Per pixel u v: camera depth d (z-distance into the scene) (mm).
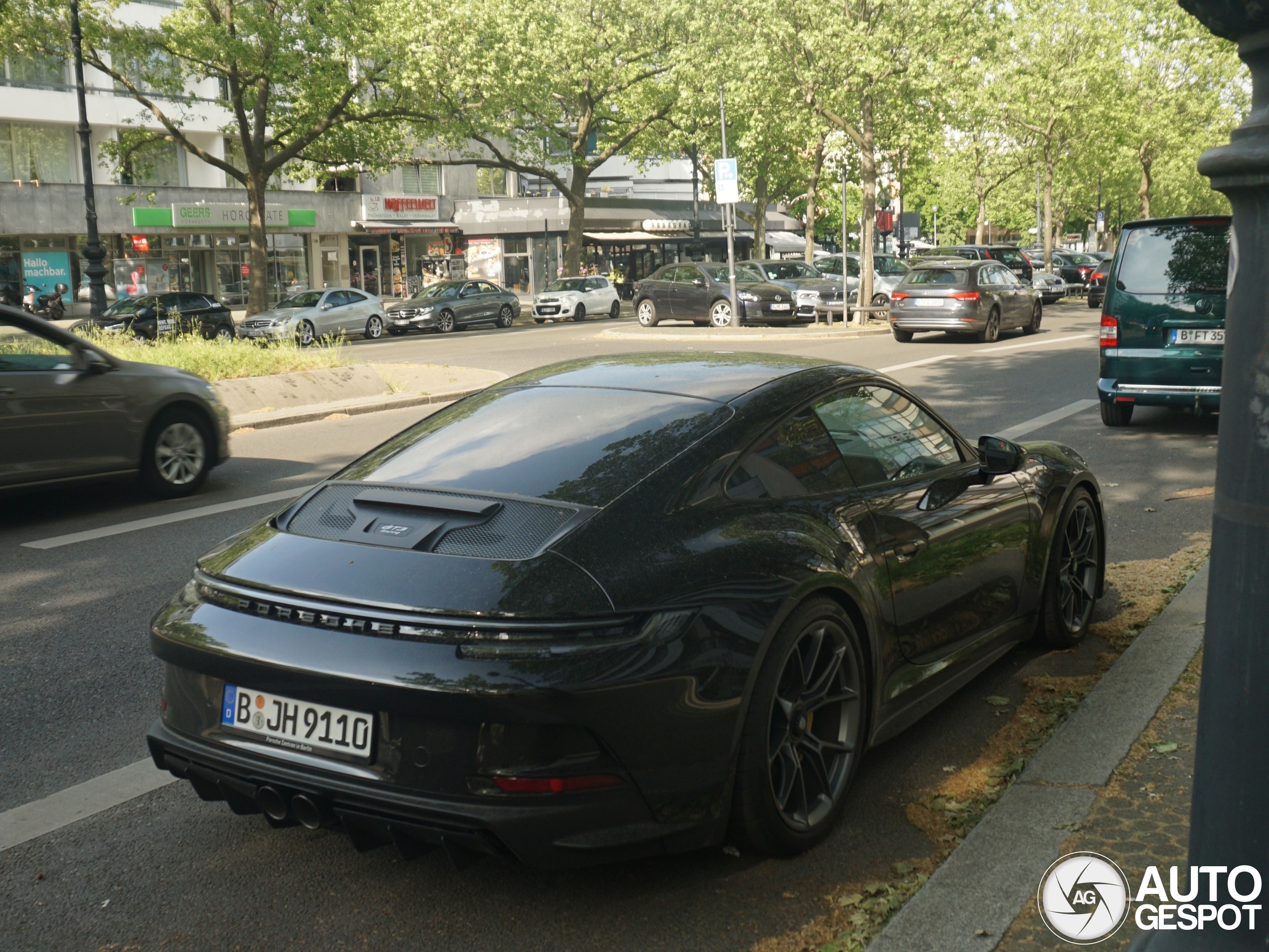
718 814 2941
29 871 3324
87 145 30188
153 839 3518
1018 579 4578
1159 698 4227
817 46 27297
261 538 3340
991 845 3207
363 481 3547
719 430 3453
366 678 2742
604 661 2717
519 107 36719
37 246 41969
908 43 27562
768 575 3098
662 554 2984
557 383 4027
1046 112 41562
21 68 41062
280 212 48750
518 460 3412
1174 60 42688
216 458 9516
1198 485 8438
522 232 53594
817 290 30328
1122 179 59906
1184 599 5480
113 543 7637
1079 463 5184
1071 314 32750
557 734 2701
